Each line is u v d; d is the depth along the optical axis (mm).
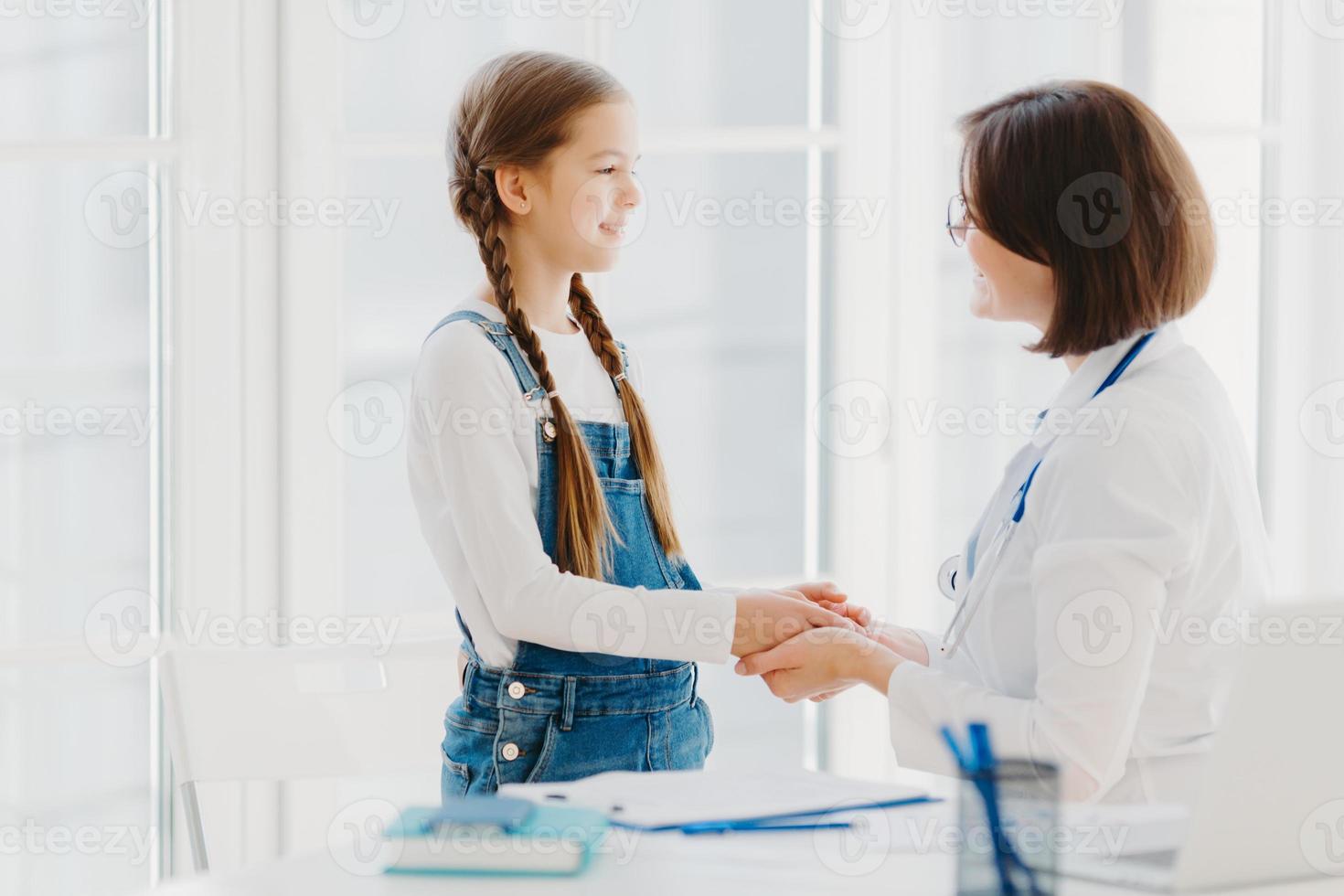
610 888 831
